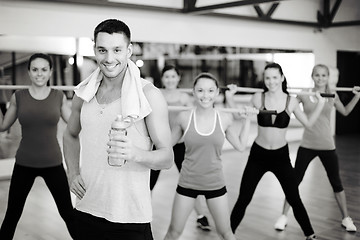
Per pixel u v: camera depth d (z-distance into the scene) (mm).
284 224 3572
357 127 10352
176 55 7426
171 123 3893
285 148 3031
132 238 1613
